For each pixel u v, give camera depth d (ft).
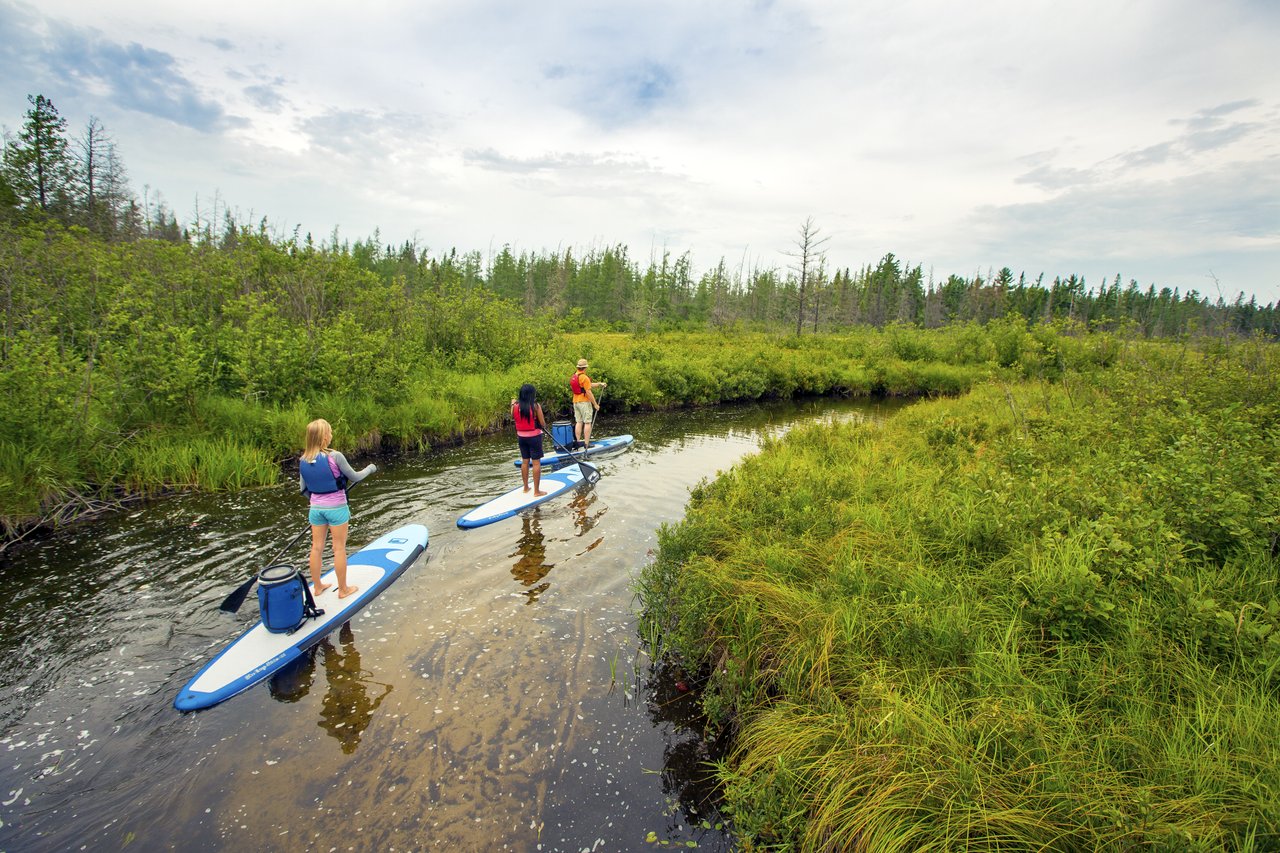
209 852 10.64
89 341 34.58
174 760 12.78
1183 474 16.08
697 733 14.06
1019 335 88.22
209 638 17.20
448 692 15.17
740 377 74.95
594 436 49.52
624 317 207.41
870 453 31.63
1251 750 9.21
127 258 41.88
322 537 18.89
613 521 27.63
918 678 12.26
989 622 13.44
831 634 13.52
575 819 11.60
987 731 10.44
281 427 34.68
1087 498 17.06
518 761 12.98
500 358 61.05
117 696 14.74
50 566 21.12
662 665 16.47
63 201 75.00
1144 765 9.39
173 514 26.21
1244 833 8.21
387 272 188.65
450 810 11.69
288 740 13.44
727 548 19.13
